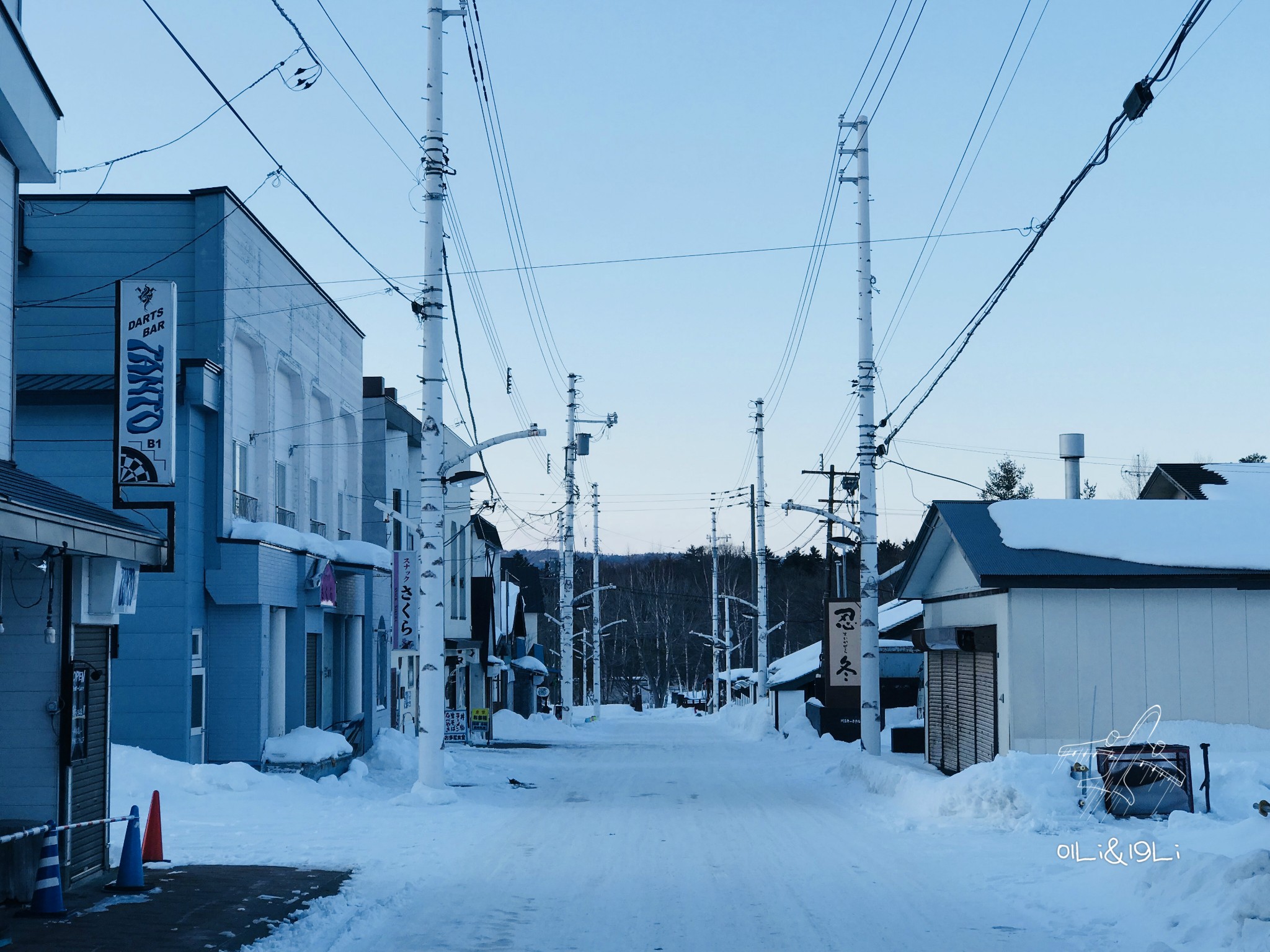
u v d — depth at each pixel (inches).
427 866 498.3
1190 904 374.0
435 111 774.5
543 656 3134.8
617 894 435.5
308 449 1042.7
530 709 2487.7
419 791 752.3
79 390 757.9
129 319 549.6
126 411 547.2
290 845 553.0
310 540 979.9
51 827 394.0
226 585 820.6
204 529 819.4
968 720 886.4
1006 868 484.7
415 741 1240.8
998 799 627.8
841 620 1362.0
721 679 3275.1
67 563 435.2
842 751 1243.8
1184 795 610.9
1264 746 724.0
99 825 462.6
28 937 350.3
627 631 4436.5
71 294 821.9
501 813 711.1
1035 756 666.8
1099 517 828.6
